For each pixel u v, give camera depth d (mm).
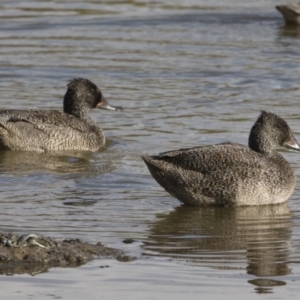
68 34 35875
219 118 23891
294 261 13820
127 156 20922
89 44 34000
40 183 18422
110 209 16625
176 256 13977
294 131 22438
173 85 27750
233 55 32031
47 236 14734
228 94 26625
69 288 12547
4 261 13359
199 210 16828
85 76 28891
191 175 16828
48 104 25375
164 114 24438
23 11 40375
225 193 16891
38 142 21797
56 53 32312
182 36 35562
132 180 18766
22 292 12383
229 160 16906
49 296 12266
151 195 17703
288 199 17703
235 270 13391
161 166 16797
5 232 14516
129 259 13742
